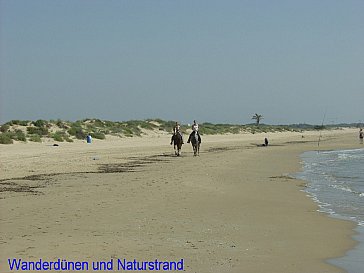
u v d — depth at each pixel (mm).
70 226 11953
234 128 114438
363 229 12312
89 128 63344
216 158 36938
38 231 11367
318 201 17016
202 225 12344
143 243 10312
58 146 45719
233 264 8883
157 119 83188
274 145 63312
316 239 11109
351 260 9398
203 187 19656
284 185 21375
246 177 24297
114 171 26047
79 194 17234
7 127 52812
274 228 12242
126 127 71312
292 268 8773
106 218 13000
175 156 38781
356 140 82312
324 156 43562
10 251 9547
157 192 17922
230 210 14703
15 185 19781
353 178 25000
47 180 21594
